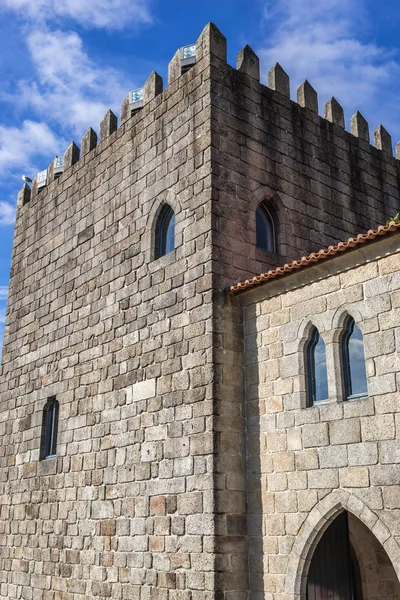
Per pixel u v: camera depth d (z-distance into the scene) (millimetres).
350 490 12391
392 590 16828
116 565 16422
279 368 14508
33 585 19562
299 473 13469
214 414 14586
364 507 12070
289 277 14430
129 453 16906
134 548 15953
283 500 13695
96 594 16859
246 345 15469
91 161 21969
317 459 13156
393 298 12422
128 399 17438
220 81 17344
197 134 17172
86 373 19516
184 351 15867
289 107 19094
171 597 14523
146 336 17328
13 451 22547
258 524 14094
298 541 13172
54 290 22375
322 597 13453
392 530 11555
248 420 14938
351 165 20625
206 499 14195
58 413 20734
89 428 18750
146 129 19375
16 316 24562
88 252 20891
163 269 17266
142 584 15438
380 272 12773
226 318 15500
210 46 17438
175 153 17859
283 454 13922
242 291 15500
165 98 18812
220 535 13875
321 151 19656
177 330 16266
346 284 13383
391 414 12000
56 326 21719
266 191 17562
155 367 16703
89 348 19656
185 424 15281
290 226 17906
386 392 12172
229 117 17266
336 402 13062
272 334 14867
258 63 18594
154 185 18453
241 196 16906
